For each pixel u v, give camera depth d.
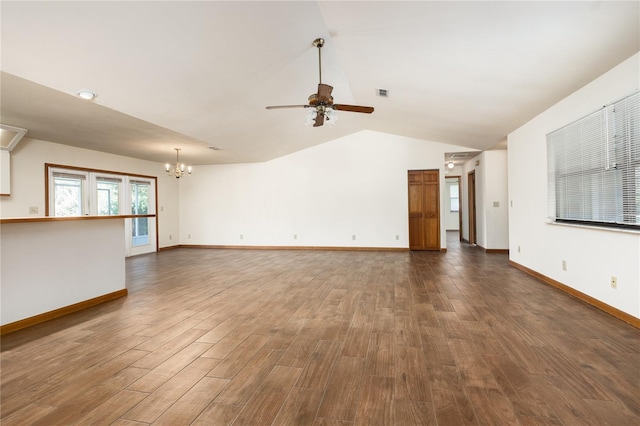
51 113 4.26
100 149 6.70
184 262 6.68
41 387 2.04
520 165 5.41
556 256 4.30
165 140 5.87
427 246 7.90
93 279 3.80
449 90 4.21
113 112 4.26
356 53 3.57
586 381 2.02
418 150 7.82
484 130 5.82
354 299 3.89
